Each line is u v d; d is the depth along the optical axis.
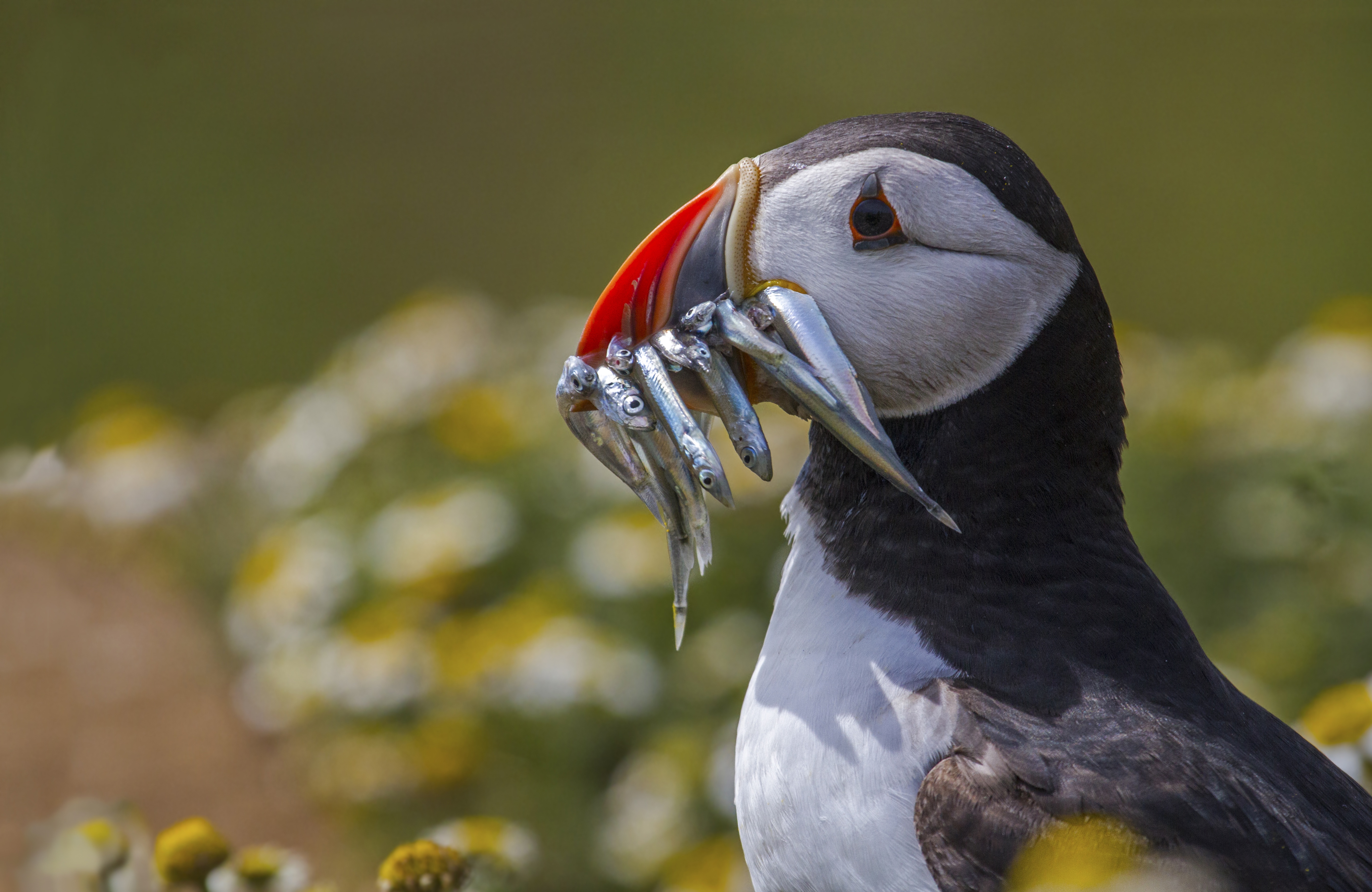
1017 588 4.38
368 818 9.09
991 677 4.24
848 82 26.75
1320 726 6.18
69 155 21.97
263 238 22.77
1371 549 9.03
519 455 10.33
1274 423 10.15
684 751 8.20
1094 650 4.31
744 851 4.63
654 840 8.03
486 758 8.64
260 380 19.34
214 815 10.20
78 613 12.31
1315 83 26.11
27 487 13.45
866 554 4.48
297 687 9.27
